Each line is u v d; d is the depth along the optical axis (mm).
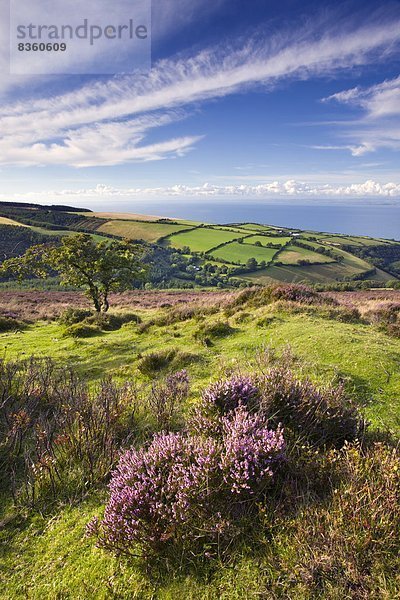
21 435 5105
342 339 9172
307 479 3439
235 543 3064
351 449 3615
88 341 13484
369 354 8039
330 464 3562
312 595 2543
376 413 5562
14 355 11750
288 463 3619
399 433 4848
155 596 2812
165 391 6281
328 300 15773
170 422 5453
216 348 10344
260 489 3375
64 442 4945
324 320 12242
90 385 8367
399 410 5637
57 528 3686
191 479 3393
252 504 3303
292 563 2736
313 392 4871
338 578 2578
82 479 4277
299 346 9117
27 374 7480
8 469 4699
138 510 3178
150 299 38375
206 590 2768
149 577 2969
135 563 3109
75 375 8789
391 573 2572
